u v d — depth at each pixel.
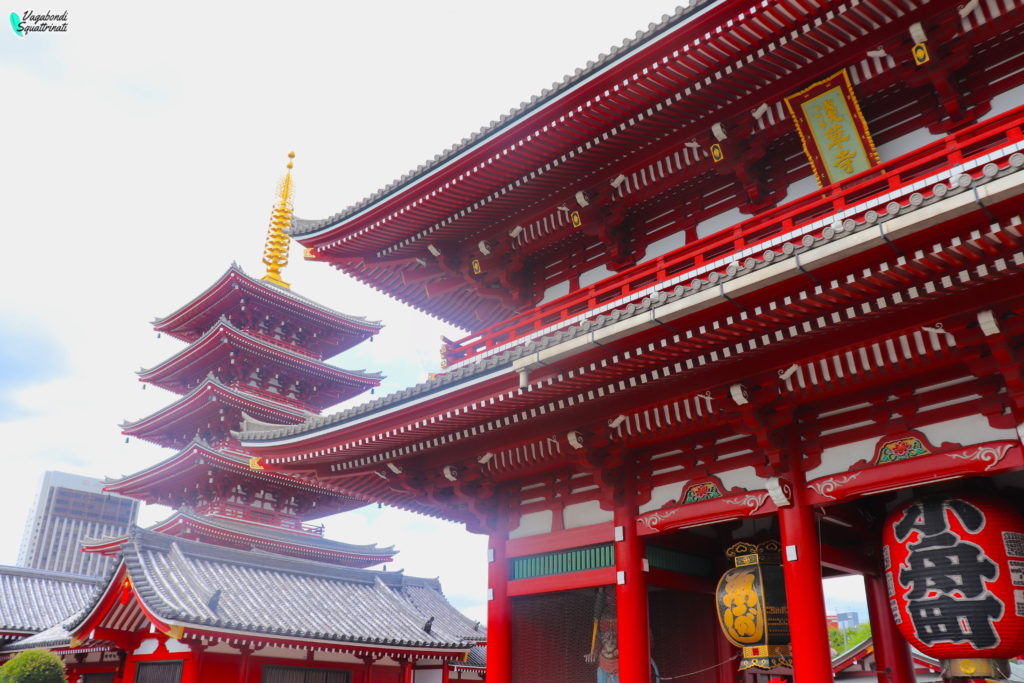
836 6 11.67
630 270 14.09
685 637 15.41
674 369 11.66
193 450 39.41
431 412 13.85
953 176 9.33
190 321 46.88
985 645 10.37
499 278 17.91
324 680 22.38
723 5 11.84
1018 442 10.15
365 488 17.56
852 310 9.93
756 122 13.64
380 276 20.12
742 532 15.61
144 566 21.94
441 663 25.94
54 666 18.45
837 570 15.34
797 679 11.07
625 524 13.74
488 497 15.95
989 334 9.61
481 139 15.03
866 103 13.15
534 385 12.25
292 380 46.44
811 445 12.00
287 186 50.91
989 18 11.31
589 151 14.95
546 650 15.10
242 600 23.12
